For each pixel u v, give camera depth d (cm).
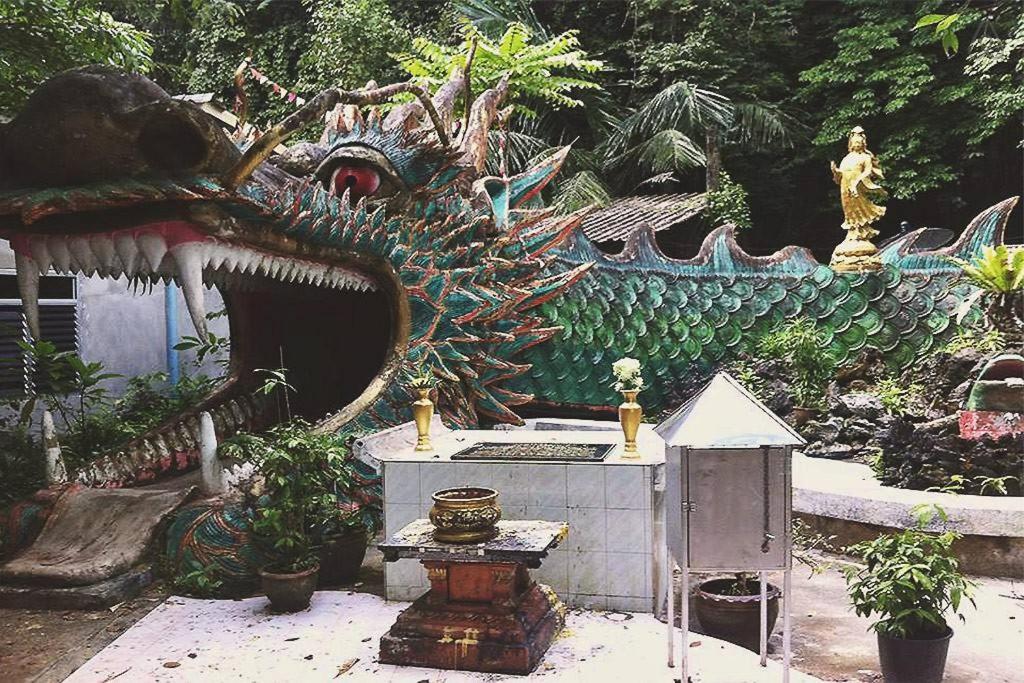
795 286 929
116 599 482
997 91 1708
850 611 517
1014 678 432
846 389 891
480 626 397
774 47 2081
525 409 863
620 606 468
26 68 793
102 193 444
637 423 475
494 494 409
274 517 471
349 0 1878
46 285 989
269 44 2014
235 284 591
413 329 616
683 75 1969
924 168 1870
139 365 1100
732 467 365
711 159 1830
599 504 469
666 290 898
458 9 1859
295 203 512
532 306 759
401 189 643
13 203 443
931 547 463
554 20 2131
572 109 1969
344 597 499
